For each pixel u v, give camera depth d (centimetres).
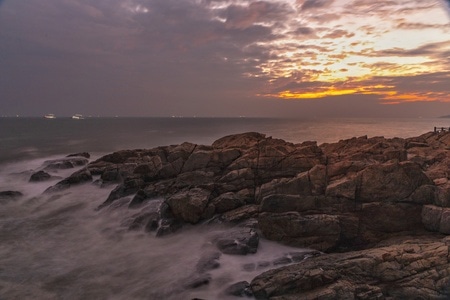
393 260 1517
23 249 2095
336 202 2100
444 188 1916
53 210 2778
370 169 2095
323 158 2702
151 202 2619
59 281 1720
